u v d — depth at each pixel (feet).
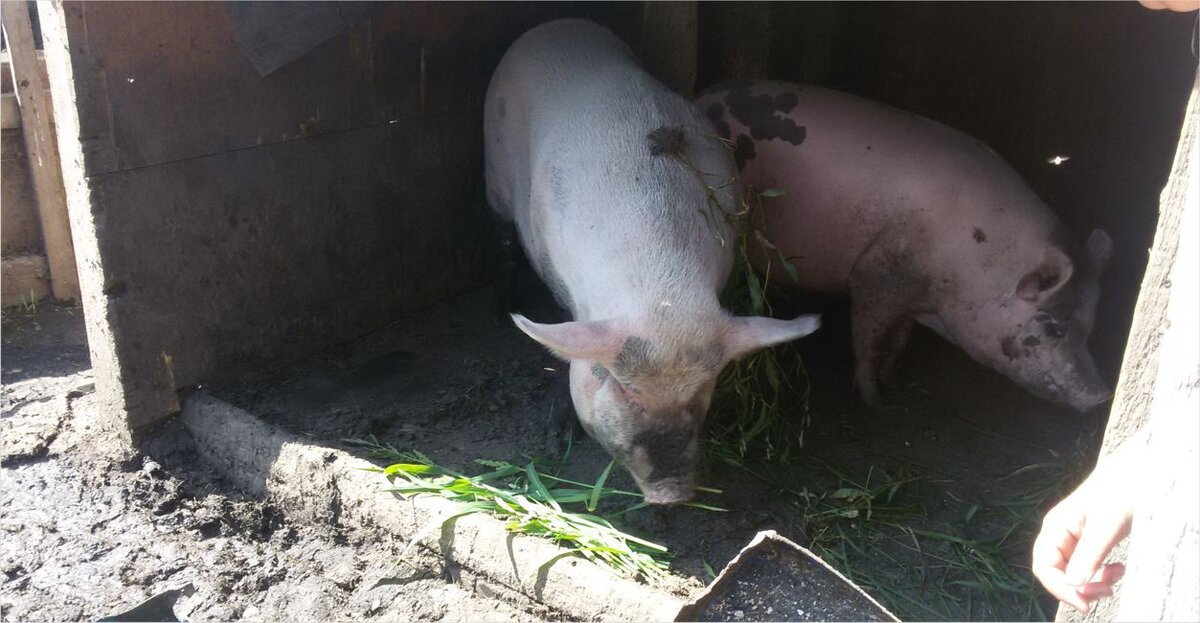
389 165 7.30
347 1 6.34
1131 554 2.17
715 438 6.26
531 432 6.24
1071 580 2.42
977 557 5.49
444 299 8.08
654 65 8.87
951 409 7.18
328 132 6.79
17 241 8.02
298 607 4.92
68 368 7.16
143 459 6.07
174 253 6.05
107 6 5.40
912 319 7.26
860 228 6.86
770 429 6.50
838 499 5.88
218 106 6.07
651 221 5.24
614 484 5.69
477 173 8.07
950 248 6.64
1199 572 1.97
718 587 3.61
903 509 5.90
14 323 7.75
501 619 4.83
